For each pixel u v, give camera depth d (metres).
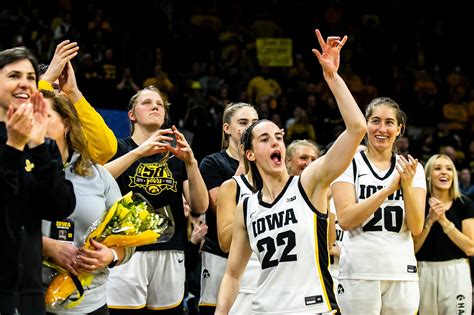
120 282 5.42
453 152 12.57
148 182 5.51
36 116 3.48
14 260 3.41
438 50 17.98
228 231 5.19
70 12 14.62
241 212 4.36
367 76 16.09
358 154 5.45
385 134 5.36
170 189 5.58
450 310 6.57
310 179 4.17
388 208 5.27
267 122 4.36
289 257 4.13
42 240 3.65
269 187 4.29
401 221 5.27
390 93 16.06
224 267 5.75
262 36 17.17
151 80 12.60
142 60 14.19
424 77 16.86
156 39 15.20
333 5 18.16
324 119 13.64
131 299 5.45
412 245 5.34
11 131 3.31
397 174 5.05
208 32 15.98
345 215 5.17
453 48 18.08
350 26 17.50
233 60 15.47
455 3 18.45
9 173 3.31
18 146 3.34
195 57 15.64
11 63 3.69
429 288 6.60
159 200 5.53
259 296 4.20
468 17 18.39
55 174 3.48
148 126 5.63
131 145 5.65
